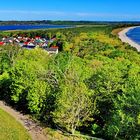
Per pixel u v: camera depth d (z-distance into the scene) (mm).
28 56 138250
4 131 73250
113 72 81625
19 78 90312
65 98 71375
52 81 83875
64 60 126250
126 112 64500
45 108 81625
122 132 64812
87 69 99000
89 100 72312
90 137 69812
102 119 75562
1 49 150750
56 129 75562
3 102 96812
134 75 83250
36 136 72000
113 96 74750
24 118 82875
